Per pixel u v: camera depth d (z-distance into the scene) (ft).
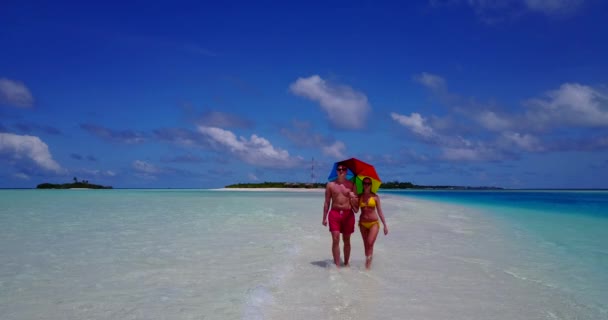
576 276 22.11
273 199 124.36
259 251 28.22
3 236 35.09
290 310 16.03
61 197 129.18
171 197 138.92
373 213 23.94
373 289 19.04
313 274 21.86
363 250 29.35
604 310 16.60
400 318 15.26
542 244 33.17
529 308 16.74
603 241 35.09
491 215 64.85
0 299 17.37
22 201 98.78
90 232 37.88
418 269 23.36
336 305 16.67
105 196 144.46
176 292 18.38
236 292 18.39
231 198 132.46
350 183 24.40
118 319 15.02
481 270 23.27
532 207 90.22
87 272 22.02
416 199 138.00
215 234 36.78
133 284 19.70
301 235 36.50
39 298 17.51
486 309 16.49
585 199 153.79
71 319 15.03
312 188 373.40
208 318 15.12
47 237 34.50
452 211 72.95
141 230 39.52
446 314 15.81
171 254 26.99
